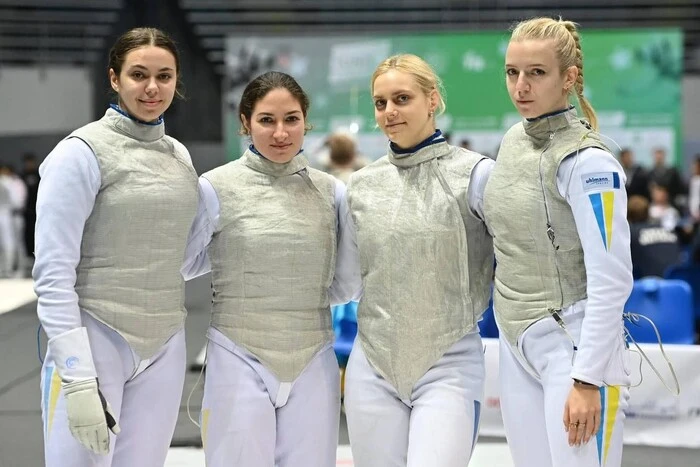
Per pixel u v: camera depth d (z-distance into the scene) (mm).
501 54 12656
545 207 2639
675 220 10656
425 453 2684
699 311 6547
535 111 2670
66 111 14430
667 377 4863
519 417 2732
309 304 2926
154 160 2809
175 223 2816
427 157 2891
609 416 2572
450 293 2846
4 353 7184
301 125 2924
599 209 2520
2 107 14312
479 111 12734
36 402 5734
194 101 15492
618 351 2566
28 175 12938
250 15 15711
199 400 5625
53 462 2701
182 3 15664
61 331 2625
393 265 2832
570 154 2602
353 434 2873
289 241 2887
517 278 2695
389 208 2869
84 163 2699
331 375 2951
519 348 2693
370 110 12688
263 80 2916
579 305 2623
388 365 2812
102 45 15234
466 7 15453
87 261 2758
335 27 15711
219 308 2928
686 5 15273
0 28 14984
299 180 2982
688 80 14195
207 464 2891
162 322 2812
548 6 15336
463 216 2865
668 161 12734
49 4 15164
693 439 4859
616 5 15312
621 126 12797
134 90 2768
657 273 6891
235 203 2916
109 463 2750
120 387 2771
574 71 2680
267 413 2850
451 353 2838
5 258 12930
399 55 2934
